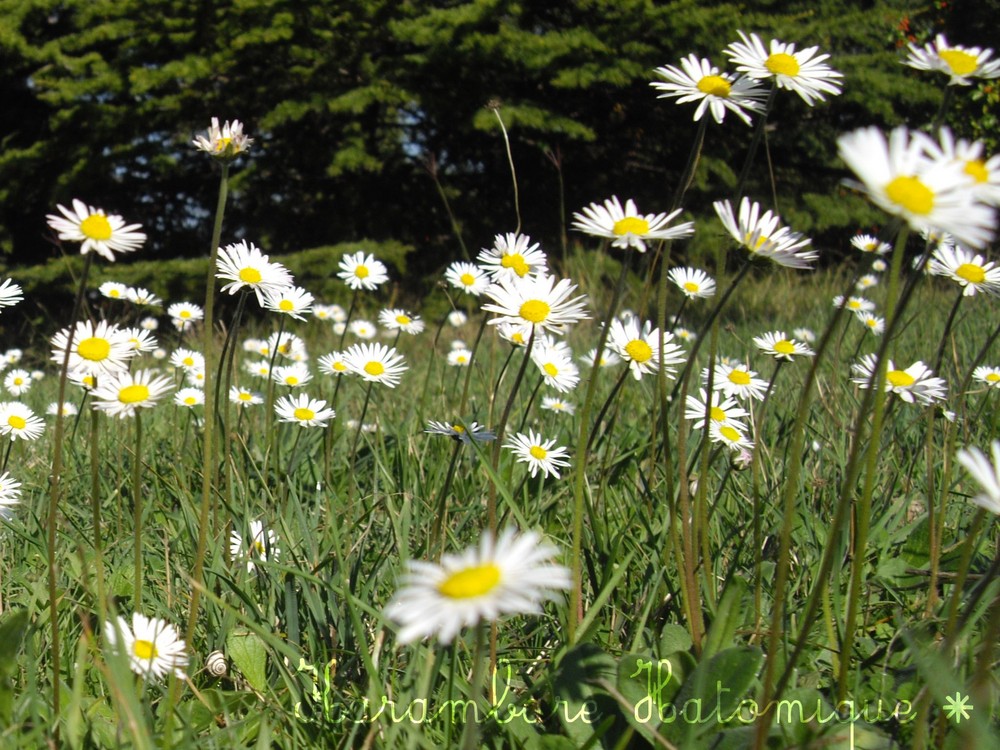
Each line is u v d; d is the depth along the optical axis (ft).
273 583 1.23
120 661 0.90
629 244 1.03
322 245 7.91
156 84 7.23
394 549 1.36
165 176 7.89
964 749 0.83
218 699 1.07
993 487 0.78
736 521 1.45
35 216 8.19
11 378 2.81
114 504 1.62
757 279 5.20
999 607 0.81
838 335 2.88
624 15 6.98
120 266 6.61
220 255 1.32
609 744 0.99
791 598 1.26
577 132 6.91
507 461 1.70
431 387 2.68
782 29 6.85
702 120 1.10
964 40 5.71
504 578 0.66
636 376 1.39
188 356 2.23
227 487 1.40
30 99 8.43
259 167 7.66
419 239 8.01
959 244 1.32
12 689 1.04
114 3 7.59
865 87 7.00
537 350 1.61
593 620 1.09
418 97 7.13
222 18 7.53
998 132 5.52
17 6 7.68
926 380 1.34
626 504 1.53
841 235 7.87
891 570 1.35
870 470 0.97
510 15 7.25
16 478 1.82
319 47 7.43
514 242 1.48
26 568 1.40
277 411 1.73
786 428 1.85
